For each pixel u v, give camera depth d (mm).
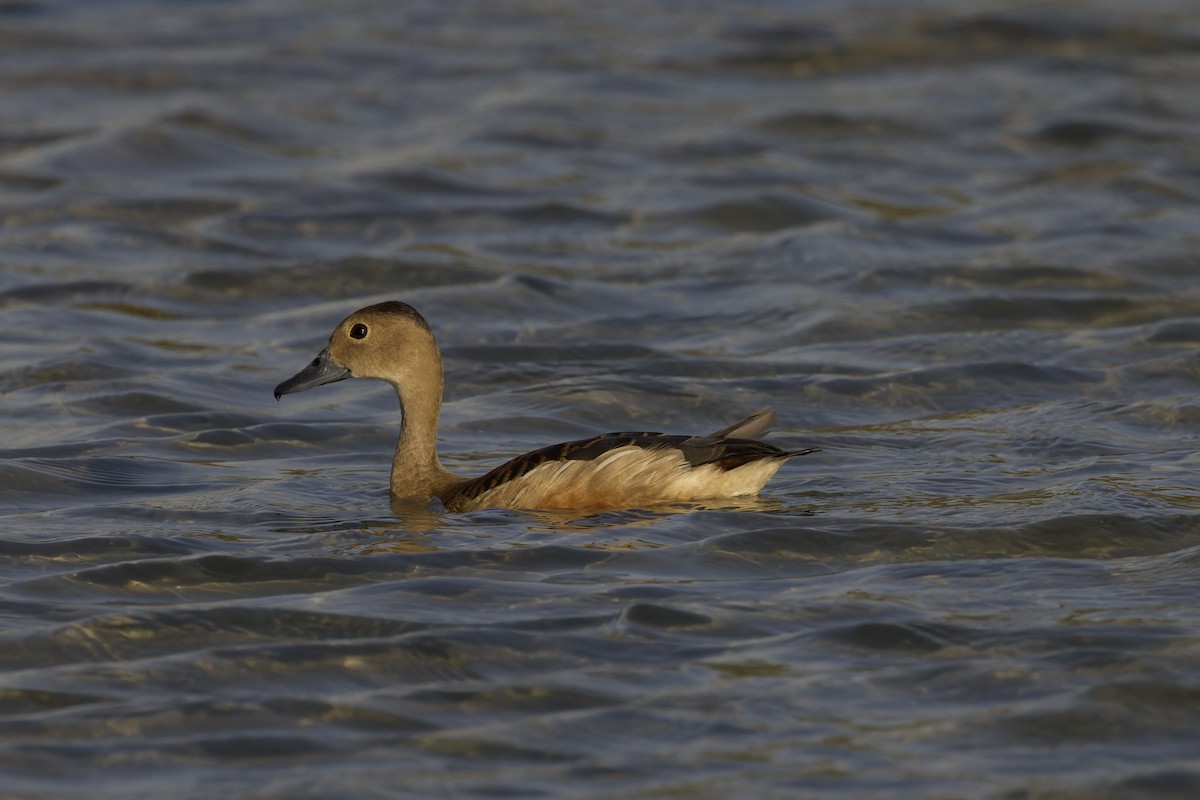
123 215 24641
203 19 37188
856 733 9312
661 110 30969
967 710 9594
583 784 8727
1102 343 19516
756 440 13969
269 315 21062
